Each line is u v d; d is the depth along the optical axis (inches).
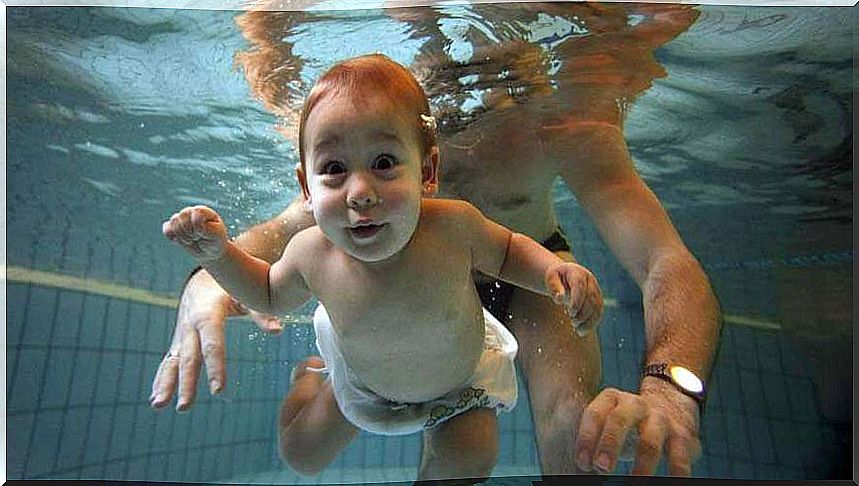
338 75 20.6
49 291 58.0
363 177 19.5
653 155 54.6
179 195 53.7
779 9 33.8
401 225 20.0
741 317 75.8
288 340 44.0
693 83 41.7
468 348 24.0
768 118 48.0
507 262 23.9
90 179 52.9
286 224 30.8
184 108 43.1
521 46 33.3
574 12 32.6
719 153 54.8
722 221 70.0
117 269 60.2
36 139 48.5
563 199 39.4
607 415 22.6
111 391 57.0
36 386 55.1
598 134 34.9
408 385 24.0
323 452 27.9
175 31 35.8
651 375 25.9
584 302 20.1
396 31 33.8
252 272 23.5
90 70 40.4
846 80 42.4
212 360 24.9
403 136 20.1
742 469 56.0
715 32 36.0
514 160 33.7
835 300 65.2
